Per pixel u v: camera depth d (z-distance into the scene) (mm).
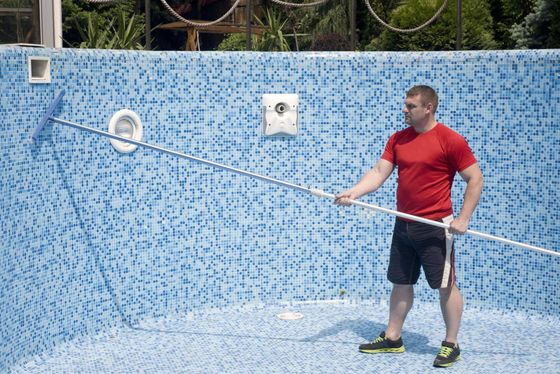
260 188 12711
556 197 12297
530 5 33906
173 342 11195
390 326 10711
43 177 10414
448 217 10023
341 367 10211
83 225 11125
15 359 9898
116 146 11484
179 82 12086
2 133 9547
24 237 10055
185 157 10062
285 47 23531
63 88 10773
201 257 12492
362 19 39969
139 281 11922
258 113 12586
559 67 12172
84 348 10906
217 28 26047
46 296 10500
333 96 12805
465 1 32094
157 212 12039
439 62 12695
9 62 9719
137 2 33188
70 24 33406
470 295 12945
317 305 13008
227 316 12406
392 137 10422
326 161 12898
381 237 13039
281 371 10070
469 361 10438
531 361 10453
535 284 12523
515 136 12508
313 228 12969
